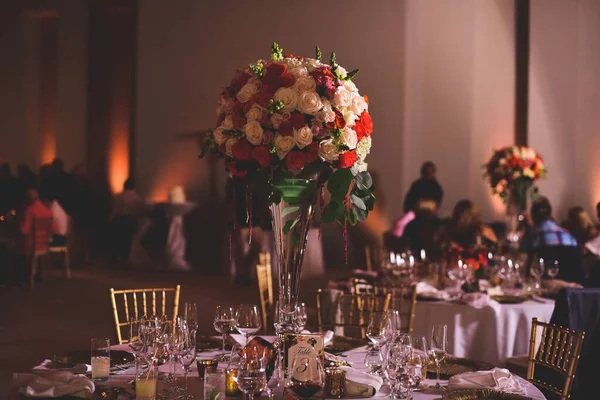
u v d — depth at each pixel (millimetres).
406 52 11883
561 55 11555
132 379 2502
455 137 12016
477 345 4352
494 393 2283
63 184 11211
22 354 5492
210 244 12266
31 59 13109
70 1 12977
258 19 12430
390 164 11883
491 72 11914
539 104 11586
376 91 12000
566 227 6695
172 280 9797
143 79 12789
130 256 11195
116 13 13008
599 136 11555
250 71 2400
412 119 11945
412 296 4164
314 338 2217
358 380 2287
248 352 2227
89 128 13008
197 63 12648
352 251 11594
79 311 7309
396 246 6957
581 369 3844
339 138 2287
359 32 12086
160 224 11609
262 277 4902
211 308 7641
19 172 11414
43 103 13164
